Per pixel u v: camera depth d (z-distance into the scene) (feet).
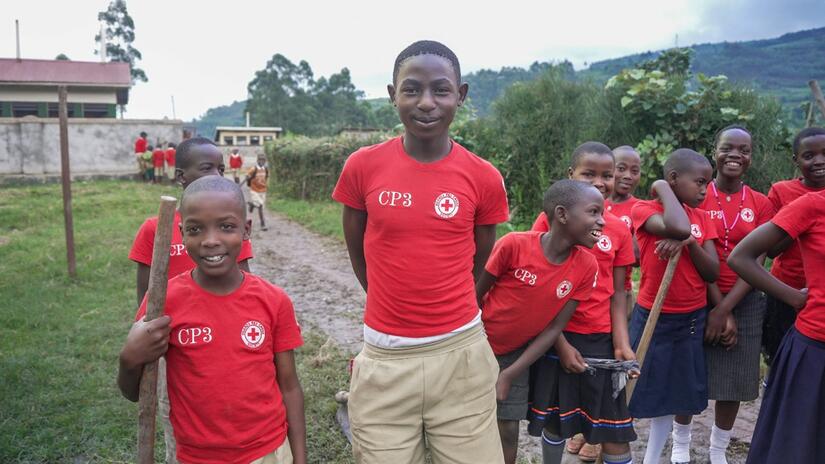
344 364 15.52
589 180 9.90
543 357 9.31
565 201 8.05
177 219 8.89
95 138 66.95
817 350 7.79
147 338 5.82
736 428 12.19
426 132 6.86
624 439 8.91
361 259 8.13
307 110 204.64
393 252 7.07
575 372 8.90
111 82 91.15
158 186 61.31
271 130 140.15
